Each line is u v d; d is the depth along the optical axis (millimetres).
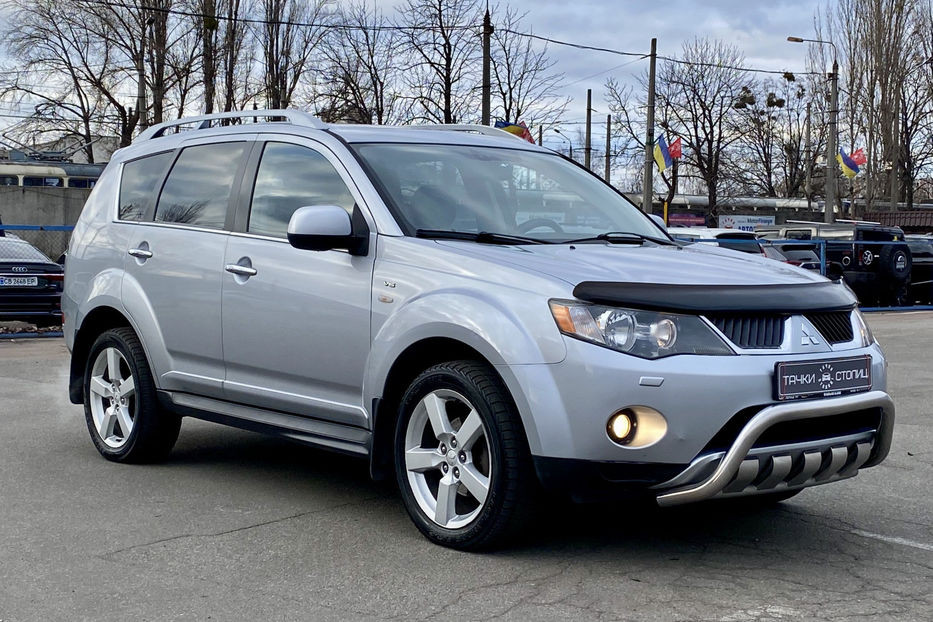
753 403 3977
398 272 4645
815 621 3658
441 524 4473
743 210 54844
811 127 54656
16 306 13969
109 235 6359
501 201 5219
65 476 5898
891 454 6680
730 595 3926
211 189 5805
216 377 5574
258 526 4879
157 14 35000
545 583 4055
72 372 6582
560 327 4039
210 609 3795
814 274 4656
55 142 43594
